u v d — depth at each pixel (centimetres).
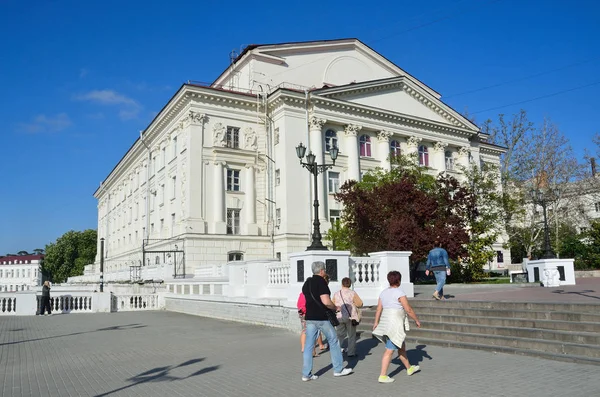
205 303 2136
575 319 959
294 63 4084
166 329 1639
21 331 1648
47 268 9056
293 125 3709
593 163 4603
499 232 3288
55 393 765
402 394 678
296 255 1441
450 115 4644
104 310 2492
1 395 758
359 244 2689
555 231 4194
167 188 4072
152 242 4356
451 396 653
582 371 762
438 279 1378
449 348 1032
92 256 8956
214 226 3528
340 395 690
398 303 771
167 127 4144
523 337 972
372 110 4050
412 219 2481
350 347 991
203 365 957
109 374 905
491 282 2797
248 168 3734
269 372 867
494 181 3775
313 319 805
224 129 3675
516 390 667
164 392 748
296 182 3641
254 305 1698
